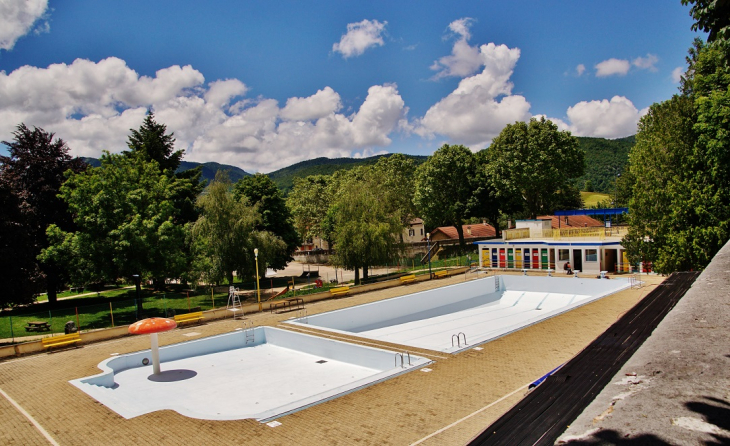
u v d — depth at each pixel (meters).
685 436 2.54
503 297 45.31
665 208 32.62
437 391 16.94
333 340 25.98
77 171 48.41
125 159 47.00
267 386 22.05
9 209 35.28
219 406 19.69
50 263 44.97
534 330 25.23
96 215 39.56
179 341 28.20
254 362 26.12
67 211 42.59
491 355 21.20
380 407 15.63
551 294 43.41
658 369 3.55
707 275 6.24
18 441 14.64
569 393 6.19
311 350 27.22
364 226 51.34
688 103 32.66
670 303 10.26
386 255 52.69
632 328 8.67
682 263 30.36
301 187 113.50
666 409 2.89
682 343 3.96
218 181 50.31
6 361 24.97
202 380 23.08
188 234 47.66
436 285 44.38
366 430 13.87
